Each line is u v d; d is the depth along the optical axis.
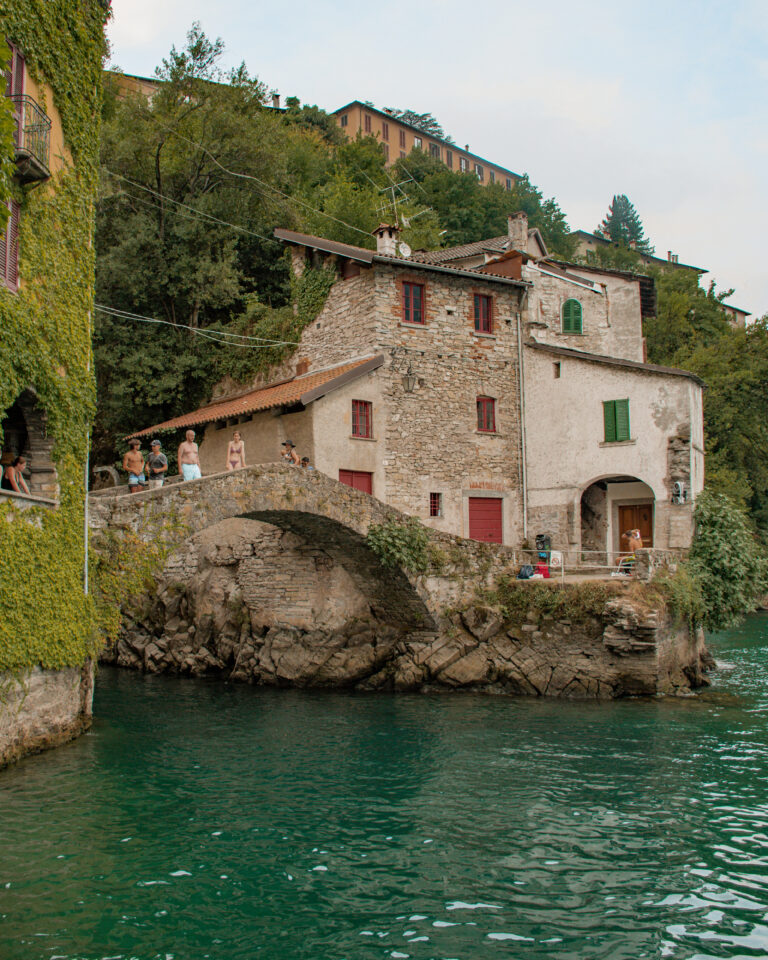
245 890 8.54
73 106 14.39
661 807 11.34
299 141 49.62
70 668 14.02
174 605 24.75
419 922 7.91
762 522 39.78
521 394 27.83
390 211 42.50
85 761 13.07
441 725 16.61
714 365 41.78
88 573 14.48
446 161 84.19
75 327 14.18
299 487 18.05
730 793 11.95
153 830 10.20
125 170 32.38
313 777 12.77
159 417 31.22
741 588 23.05
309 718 17.42
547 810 11.20
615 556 27.23
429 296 26.00
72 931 7.54
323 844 9.88
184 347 31.16
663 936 7.70
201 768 13.22
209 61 33.31
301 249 28.28
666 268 73.75
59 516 13.23
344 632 21.83
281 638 22.28
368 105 76.44
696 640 22.31
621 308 31.45
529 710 18.11
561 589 20.48
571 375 26.83
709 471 37.56
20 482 12.48
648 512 26.91
